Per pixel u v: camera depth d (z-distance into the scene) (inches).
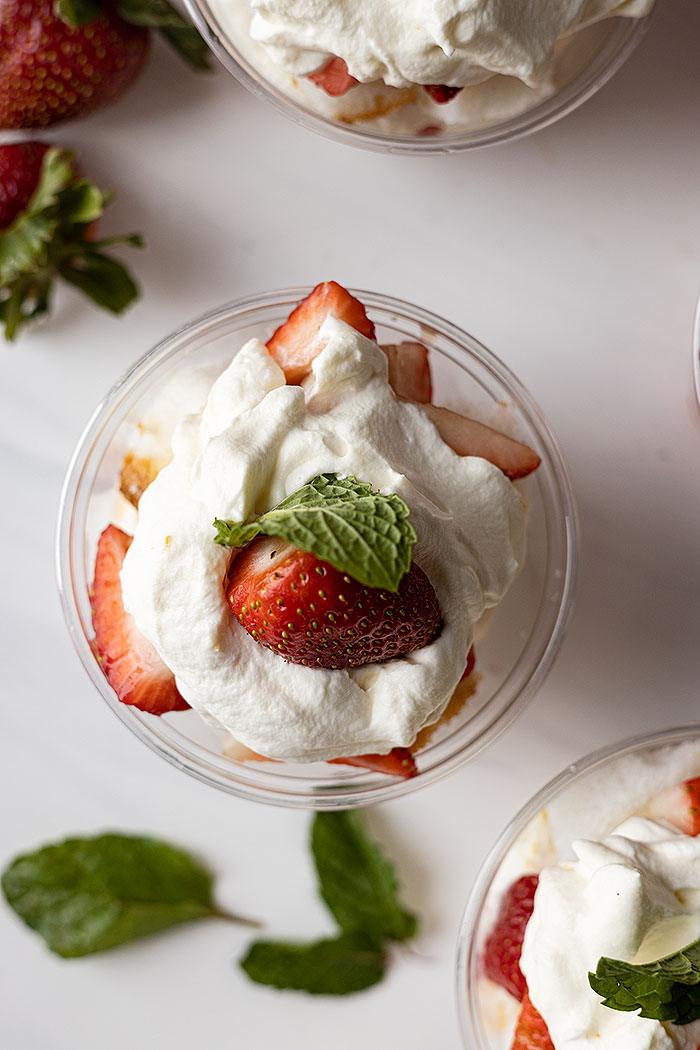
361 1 15.1
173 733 15.9
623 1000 14.4
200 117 17.2
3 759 17.2
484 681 15.9
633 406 17.0
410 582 14.3
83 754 17.2
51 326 17.3
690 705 16.9
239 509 14.4
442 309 17.1
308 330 15.2
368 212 17.2
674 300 17.0
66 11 16.1
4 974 17.3
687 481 17.0
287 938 17.1
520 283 17.1
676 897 15.1
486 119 16.1
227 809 17.2
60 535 16.0
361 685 14.8
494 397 16.0
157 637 14.7
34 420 17.3
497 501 15.1
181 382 15.7
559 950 14.9
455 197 17.2
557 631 16.0
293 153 17.2
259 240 17.2
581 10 15.4
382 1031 17.1
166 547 14.6
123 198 17.3
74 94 16.8
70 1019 17.2
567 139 17.1
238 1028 17.2
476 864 17.0
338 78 15.8
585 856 15.1
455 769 15.9
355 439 14.7
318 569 14.0
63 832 17.2
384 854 17.0
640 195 17.1
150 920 17.0
